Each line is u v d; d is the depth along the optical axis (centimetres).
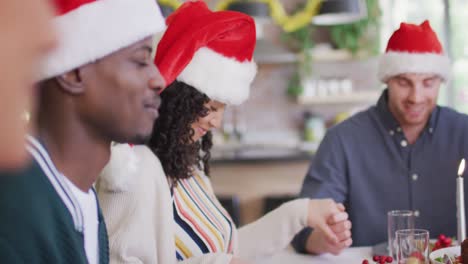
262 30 532
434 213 208
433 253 139
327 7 452
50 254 76
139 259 115
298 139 531
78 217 84
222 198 384
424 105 203
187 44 135
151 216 117
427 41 202
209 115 142
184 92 135
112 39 81
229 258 120
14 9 32
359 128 216
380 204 212
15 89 32
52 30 34
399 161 210
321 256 178
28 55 33
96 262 92
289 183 412
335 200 211
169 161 134
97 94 82
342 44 518
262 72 534
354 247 192
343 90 518
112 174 111
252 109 533
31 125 80
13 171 33
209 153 157
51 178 79
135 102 84
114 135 85
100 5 81
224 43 141
